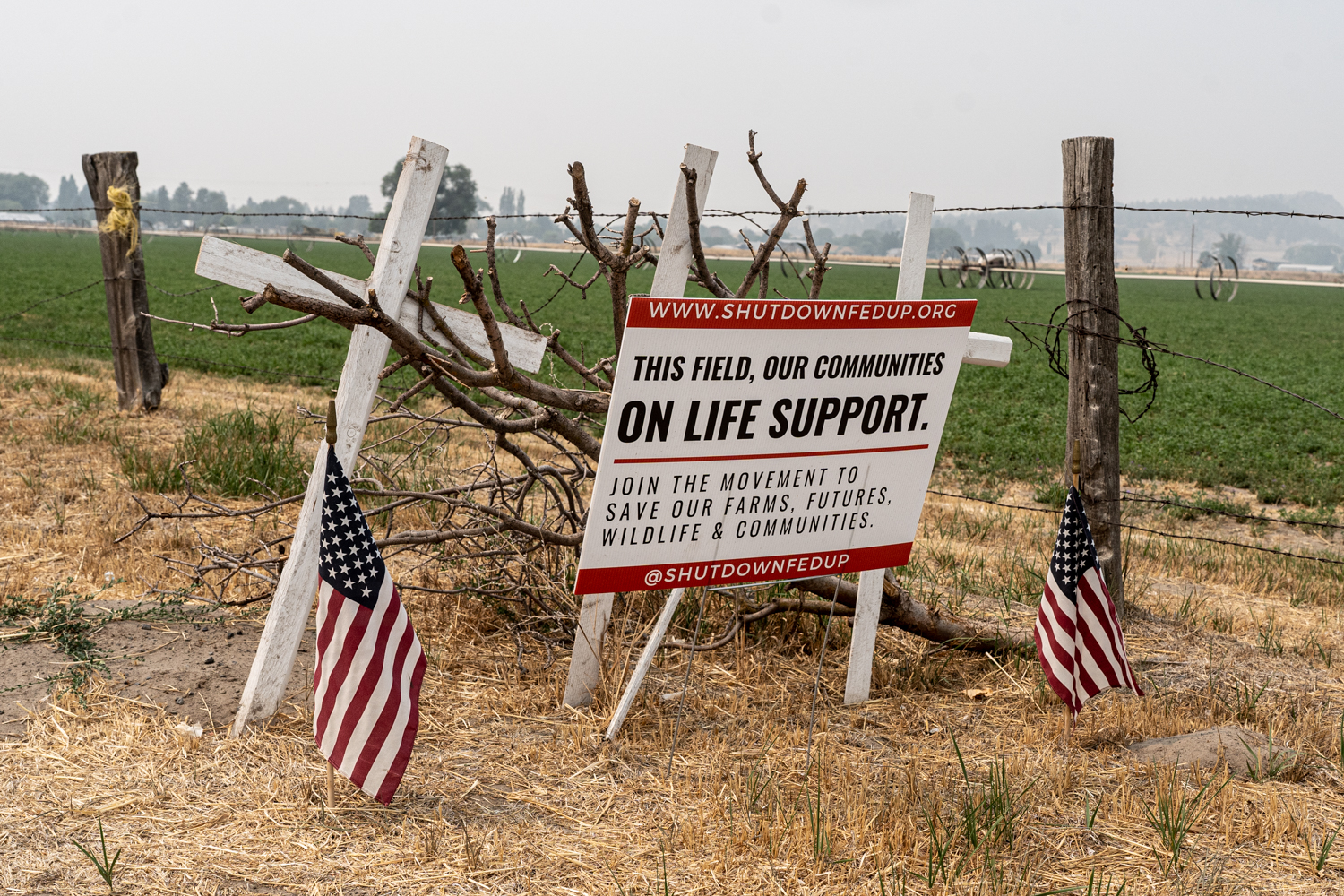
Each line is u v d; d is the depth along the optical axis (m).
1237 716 4.80
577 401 4.54
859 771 4.13
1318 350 33.44
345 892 3.11
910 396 4.39
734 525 4.18
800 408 4.17
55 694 4.23
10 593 5.50
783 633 5.63
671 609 4.29
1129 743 4.55
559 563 5.64
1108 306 5.79
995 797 3.74
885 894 3.22
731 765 4.10
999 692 5.08
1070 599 4.45
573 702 4.60
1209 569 8.01
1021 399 18.84
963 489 11.23
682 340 3.83
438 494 5.12
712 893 3.20
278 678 4.17
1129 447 14.38
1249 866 3.45
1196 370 24.92
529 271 63.59
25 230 143.25
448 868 3.26
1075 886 3.30
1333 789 4.04
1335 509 11.33
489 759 4.05
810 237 5.03
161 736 3.97
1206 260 119.75
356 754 3.55
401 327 3.90
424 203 4.23
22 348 17.83
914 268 4.70
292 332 23.92
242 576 6.04
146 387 11.34
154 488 7.98
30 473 8.27
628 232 4.43
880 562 4.57
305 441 10.23
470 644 5.22
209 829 3.40
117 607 5.25
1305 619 6.72
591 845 3.46
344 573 3.65
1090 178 5.68
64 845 3.24
